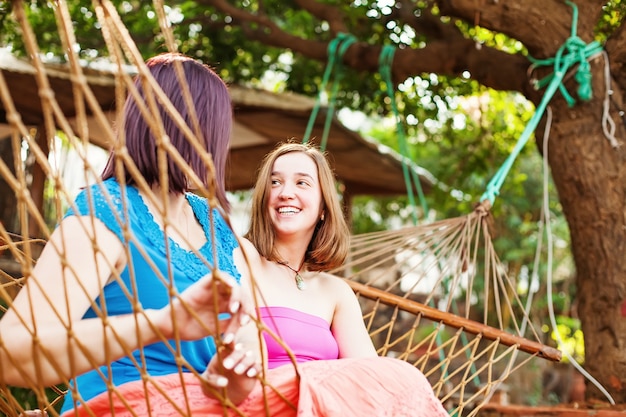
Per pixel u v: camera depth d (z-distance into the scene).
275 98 5.10
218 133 1.68
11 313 1.39
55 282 1.41
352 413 1.57
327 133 5.38
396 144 10.66
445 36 4.86
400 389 1.62
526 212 9.42
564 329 9.32
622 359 3.71
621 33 3.89
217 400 1.53
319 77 6.20
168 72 1.64
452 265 3.22
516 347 2.77
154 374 1.63
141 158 1.62
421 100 5.90
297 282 2.35
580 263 3.93
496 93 6.73
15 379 1.38
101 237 1.50
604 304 3.79
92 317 1.61
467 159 6.56
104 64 4.60
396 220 9.98
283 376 1.59
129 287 1.58
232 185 6.80
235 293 1.36
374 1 5.24
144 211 1.61
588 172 3.87
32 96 4.50
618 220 3.82
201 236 1.82
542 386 8.00
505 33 4.08
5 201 5.48
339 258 2.44
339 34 5.01
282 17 6.45
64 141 5.61
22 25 1.17
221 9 5.38
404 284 7.83
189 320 1.39
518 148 3.59
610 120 3.87
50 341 1.36
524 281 9.43
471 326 2.80
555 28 3.97
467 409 4.56
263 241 2.35
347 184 6.65
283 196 2.34
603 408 3.42
